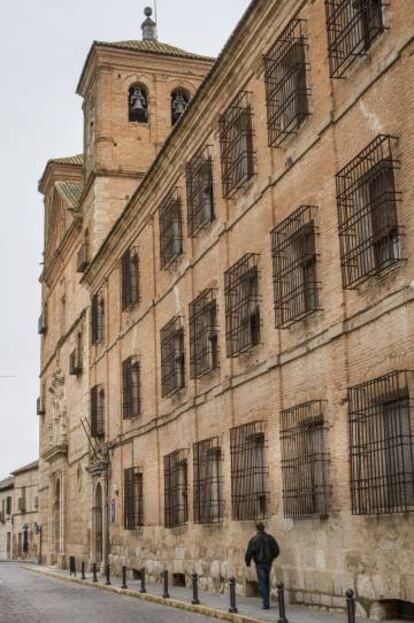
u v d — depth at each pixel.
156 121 43.78
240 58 23.11
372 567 15.62
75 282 48.19
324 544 17.55
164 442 29.53
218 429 24.16
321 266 18.44
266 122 21.66
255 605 19.06
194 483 25.53
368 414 16.08
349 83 17.64
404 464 14.73
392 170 15.70
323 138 18.62
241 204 23.09
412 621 14.86
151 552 30.44
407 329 15.09
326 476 17.69
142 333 32.97
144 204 32.53
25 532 86.81
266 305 21.23
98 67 43.53
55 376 52.22
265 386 21.06
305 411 18.73
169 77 44.56
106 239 37.50
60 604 22.97
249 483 21.53
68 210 49.75
